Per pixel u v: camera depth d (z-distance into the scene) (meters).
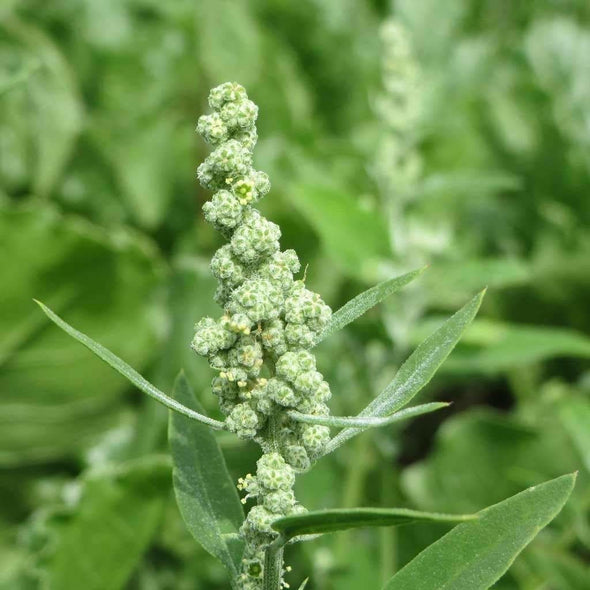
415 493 5.73
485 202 7.09
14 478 5.72
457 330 2.38
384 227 4.97
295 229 6.20
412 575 2.46
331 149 6.67
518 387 6.29
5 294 5.10
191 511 2.63
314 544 5.05
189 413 2.28
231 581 2.54
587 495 5.00
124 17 7.00
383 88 7.64
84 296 5.28
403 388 2.36
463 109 7.32
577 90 7.58
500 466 5.67
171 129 6.91
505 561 2.40
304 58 7.65
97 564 4.62
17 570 5.16
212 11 6.92
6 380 5.33
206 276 5.82
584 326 6.82
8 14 6.45
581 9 8.33
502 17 8.25
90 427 5.70
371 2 8.12
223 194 2.28
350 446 5.55
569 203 7.24
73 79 6.87
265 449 2.39
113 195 6.74
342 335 5.57
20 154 6.43
